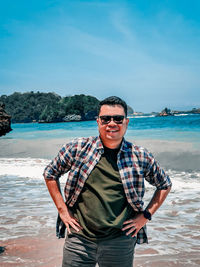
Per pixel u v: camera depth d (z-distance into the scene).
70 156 1.99
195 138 18.20
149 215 1.98
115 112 1.92
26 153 14.21
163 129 30.61
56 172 2.04
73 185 2.00
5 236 3.63
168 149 13.16
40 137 26.69
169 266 2.85
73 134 30.14
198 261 2.95
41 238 3.56
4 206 5.06
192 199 5.40
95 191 1.93
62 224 2.13
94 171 1.95
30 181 7.43
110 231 1.93
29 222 4.18
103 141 1.99
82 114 138.12
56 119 134.75
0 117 21.86
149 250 3.26
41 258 3.02
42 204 5.16
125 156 1.95
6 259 2.99
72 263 1.99
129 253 2.01
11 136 30.33
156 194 2.06
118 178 1.93
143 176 1.96
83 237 1.97
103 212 1.91
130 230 1.95
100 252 1.98
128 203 1.99
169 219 4.34
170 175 7.89
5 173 8.62
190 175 7.83
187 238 3.59
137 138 19.56
